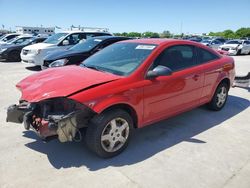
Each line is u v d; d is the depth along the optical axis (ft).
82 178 9.91
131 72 11.88
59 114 10.17
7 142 12.58
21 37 57.36
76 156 11.46
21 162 10.87
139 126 12.28
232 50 74.43
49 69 13.71
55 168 10.52
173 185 9.63
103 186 9.48
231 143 13.10
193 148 12.47
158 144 12.78
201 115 16.94
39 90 10.77
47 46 35.99
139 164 10.96
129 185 9.57
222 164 11.11
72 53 27.04
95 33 40.04
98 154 11.08
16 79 28.40
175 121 15.81
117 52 14.16
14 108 11.35
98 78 11.26
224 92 17.84
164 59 13.19
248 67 43.98
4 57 46.11
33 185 9.43
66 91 10.16
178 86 13.50
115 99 10.73
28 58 36.24
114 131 11.21
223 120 16.24
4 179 9.72
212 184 9.74
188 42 14.98
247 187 9.62
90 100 10.09
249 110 18.40
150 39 14.93
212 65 15.93
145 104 12.06
